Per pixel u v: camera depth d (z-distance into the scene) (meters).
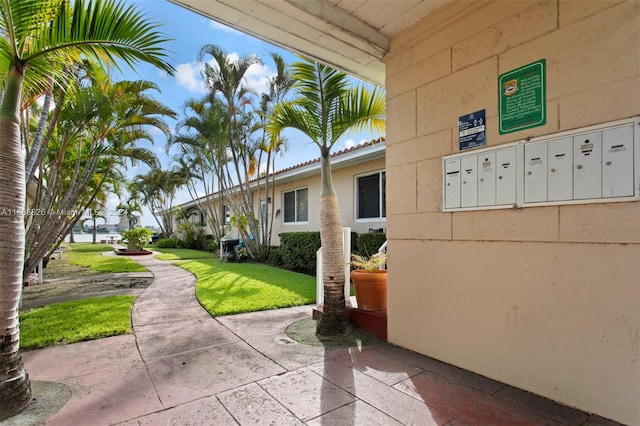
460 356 2.78
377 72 3.96
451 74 2.90
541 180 2.31
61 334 3.64
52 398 2.33
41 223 6.55
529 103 2.39
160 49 2.77
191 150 14.85
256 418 2.08
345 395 2.36
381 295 3.85
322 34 3.19
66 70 3.36
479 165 2.68
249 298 5.41
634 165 1.92
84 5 2.47
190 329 3.89
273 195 11.70
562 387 2.19
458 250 2.81
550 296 2.26
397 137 3.37
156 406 2.23
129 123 6.89
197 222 23.11
